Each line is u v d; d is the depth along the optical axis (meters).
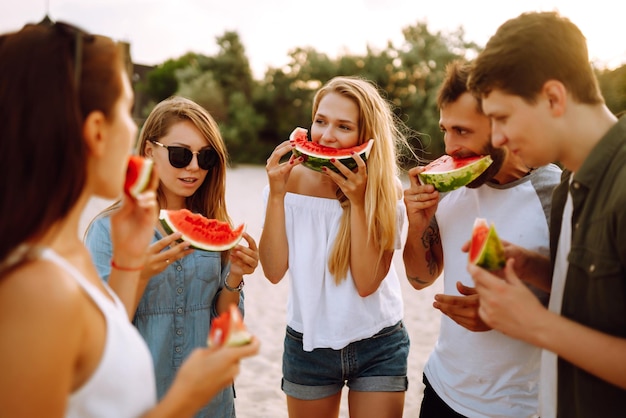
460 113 2.31
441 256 2.88
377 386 2.84
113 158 1.39
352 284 2.81
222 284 2.72
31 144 1.20
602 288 1.63
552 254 2.06
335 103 2.76
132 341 1.37
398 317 2.94
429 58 31.42
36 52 1.23
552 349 1.58
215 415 2.59
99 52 1.34
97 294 1.31
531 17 1.72
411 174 2.59
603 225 1.62
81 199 1.38
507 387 2.42
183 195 2.69
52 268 1.22
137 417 1.37
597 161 1.67
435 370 2.67
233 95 36.53
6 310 1.15
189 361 1.37
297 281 2.85
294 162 2.77
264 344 5.86
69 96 1.24
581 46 1.69
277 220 2.85
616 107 13.95
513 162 2.35
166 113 2.63
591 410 1.72
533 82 1.66
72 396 1.28
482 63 1.74
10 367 1.13
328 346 2.81
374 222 2.73
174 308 2.50
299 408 2.93
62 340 1.18
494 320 1.63
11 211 1.20
